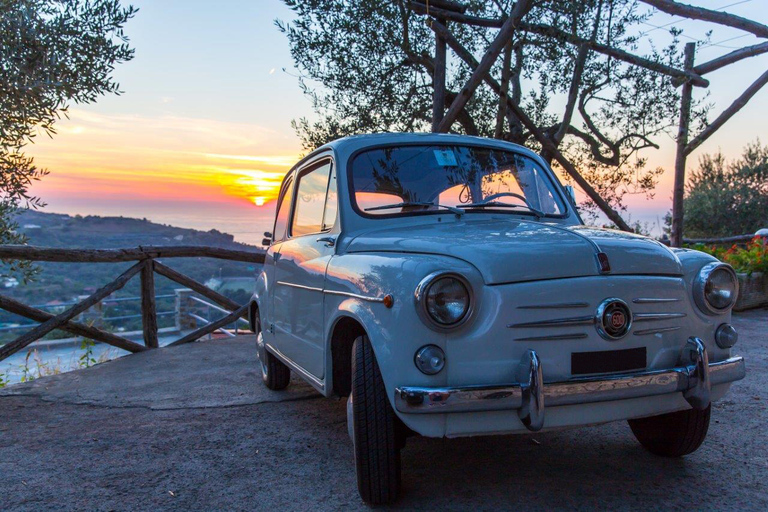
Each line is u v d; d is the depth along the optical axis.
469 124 8.15
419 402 2.21
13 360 7.91
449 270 2.29
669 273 2.61
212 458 3.39
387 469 2.59
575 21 7.04
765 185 17.84
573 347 2.37
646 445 3.26
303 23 7.73
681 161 9.58
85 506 2.79
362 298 2.62
